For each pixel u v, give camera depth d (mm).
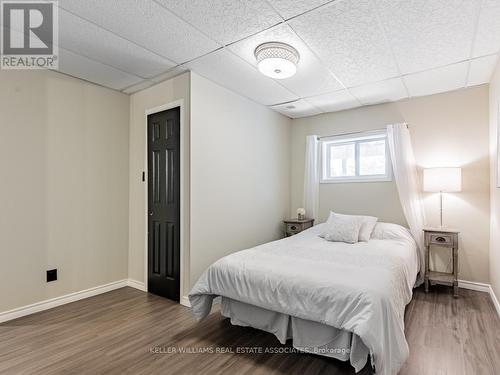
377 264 2123
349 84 3111
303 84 3109
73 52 2432
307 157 4242
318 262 2178
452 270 3229
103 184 3225
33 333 2225
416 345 2029
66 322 2420
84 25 2035
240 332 2236
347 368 1776
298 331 1910
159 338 2146
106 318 2502
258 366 1799
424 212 3408
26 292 2582
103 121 3230
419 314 2537
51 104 2789
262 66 2404
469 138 3186
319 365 1808
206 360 1862
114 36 2182
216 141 3084
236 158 3369
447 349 1975
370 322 1511
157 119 3172
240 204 3426
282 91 3328
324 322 1690
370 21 1967
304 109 4020
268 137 3963
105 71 2822
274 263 2164
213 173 3041
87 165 3076
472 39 2182
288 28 2061
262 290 1976
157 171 3170
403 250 2650
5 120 2484
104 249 3223
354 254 2443
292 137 4492
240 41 2252
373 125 3793
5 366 1793
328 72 2801
